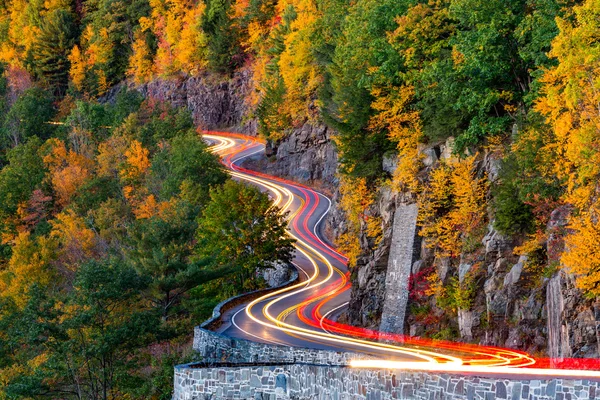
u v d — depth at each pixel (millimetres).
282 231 74562
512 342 38781
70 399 56812
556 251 37062
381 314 54062
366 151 59625
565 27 36781
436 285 47094
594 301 33219
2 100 192000
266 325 51031
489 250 42344
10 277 93812
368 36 64125
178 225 71375
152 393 51000
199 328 46312
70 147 146625
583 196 34531
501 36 45844
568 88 35844
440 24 54125
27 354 68562
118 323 54656
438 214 49125
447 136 51375
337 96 63312
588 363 32500
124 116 148000
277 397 32688
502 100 48312
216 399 34469
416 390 25516
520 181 40406
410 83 55938
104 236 100750
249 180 119875
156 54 192125
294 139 116688
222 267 65188
